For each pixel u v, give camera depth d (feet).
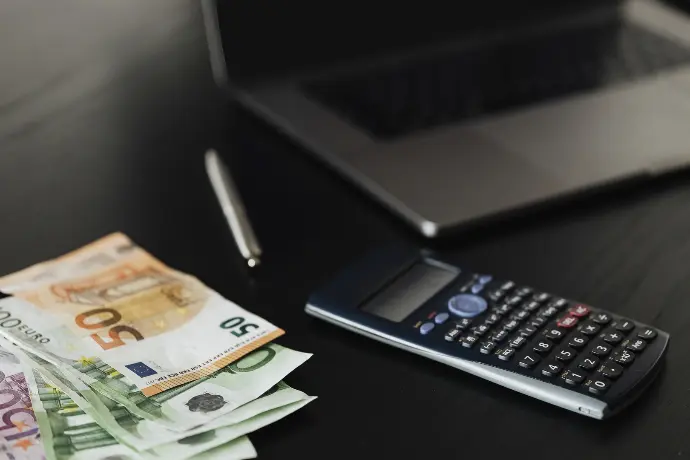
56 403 1.72
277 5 2.75
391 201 2.36
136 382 1.77
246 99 2.85
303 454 1.64
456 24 3.04
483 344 1.82
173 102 3.05
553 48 3.16
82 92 3.13
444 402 1.76
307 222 2.39
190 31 3.56
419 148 2.59
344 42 2.89
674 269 2.15
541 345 1.80
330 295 2.01
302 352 1.89
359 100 2.84
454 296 1.98
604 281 2.11
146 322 1.97
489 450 1.65
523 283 2.11
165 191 2.55
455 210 2.30
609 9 3.31
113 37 3.52
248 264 2.21
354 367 1.86
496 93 2.89
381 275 2.07
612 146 2.58
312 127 2.70
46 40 3.51
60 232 2.37
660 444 1.65
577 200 2.42
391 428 1.70
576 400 1.68
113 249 2.27
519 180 2.42
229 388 1.76
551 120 2.73
